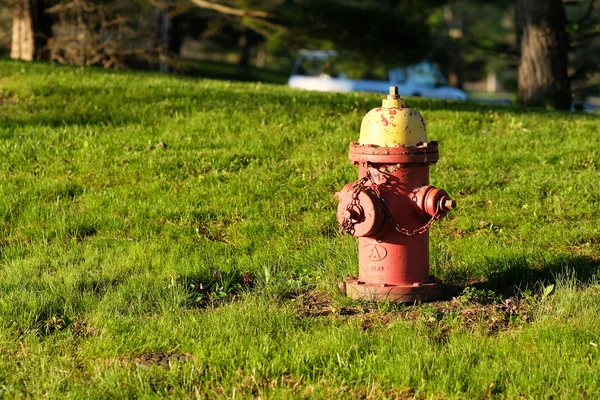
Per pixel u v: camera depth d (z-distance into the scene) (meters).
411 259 4.87
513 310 4.81
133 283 5.04
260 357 4.31
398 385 4.15
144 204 6.22
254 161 6.99
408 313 4.77
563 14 12.59
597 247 5.66
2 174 6.66
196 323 4.60
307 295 5.03
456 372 4.20
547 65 12.49
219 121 7.84
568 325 4.55
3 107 8.20
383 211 4.77
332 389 4.12
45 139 7.24
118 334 4.53
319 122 7.89
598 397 4.05
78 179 6.64
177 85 9.65
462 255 5.46
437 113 8.59
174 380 4.17
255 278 5.23
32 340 4.47
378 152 4.73
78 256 5.55
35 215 6.06
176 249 5.61
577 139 7.66
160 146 7.20
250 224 5.98
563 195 6.41
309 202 6.32
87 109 8.12
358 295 4.89
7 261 5.47
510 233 5.88
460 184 6.61
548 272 5.22
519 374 4.18
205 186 6.55
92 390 4.11
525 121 8.45
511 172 6.89
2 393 4.11
